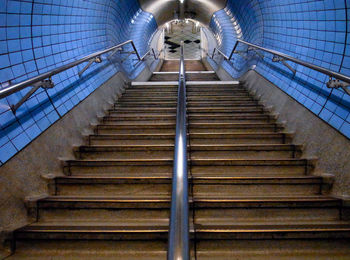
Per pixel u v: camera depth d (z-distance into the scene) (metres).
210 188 2.29
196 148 2.85
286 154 2.79
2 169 1.86
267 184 2.27
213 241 1.71
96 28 4.68
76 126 3.07
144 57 8.62
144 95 5.33
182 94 2.96
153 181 2.29
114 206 2.01
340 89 2.52
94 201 2.01
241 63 6.99
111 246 1.72
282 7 4.01
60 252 1.71
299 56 3.60
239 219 1.98
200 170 2.58
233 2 6.80
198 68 13.31
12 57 2.37
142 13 7.78
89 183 2.29
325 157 2.40
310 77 3.15
